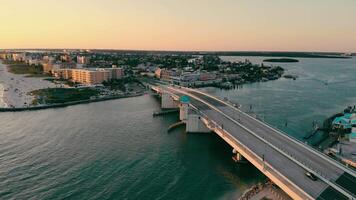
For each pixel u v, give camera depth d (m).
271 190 111.50
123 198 109.56
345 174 105.00
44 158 145.25
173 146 164.25
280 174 103.00
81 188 116.31
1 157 145.88
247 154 125.62
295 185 95.12
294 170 108.25
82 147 161.12
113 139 175.50
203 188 117.38
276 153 124.50
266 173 110.19
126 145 165.25
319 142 171.50
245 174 129.38
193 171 132.38
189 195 112.19
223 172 131.38
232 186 118.69
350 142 167.88
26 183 119.75
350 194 90.06
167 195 112.12
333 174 104.94
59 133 186.75
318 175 102.06
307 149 129.50
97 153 152.38
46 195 110.94
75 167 135.12
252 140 141.38
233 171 132.50
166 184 120.56
